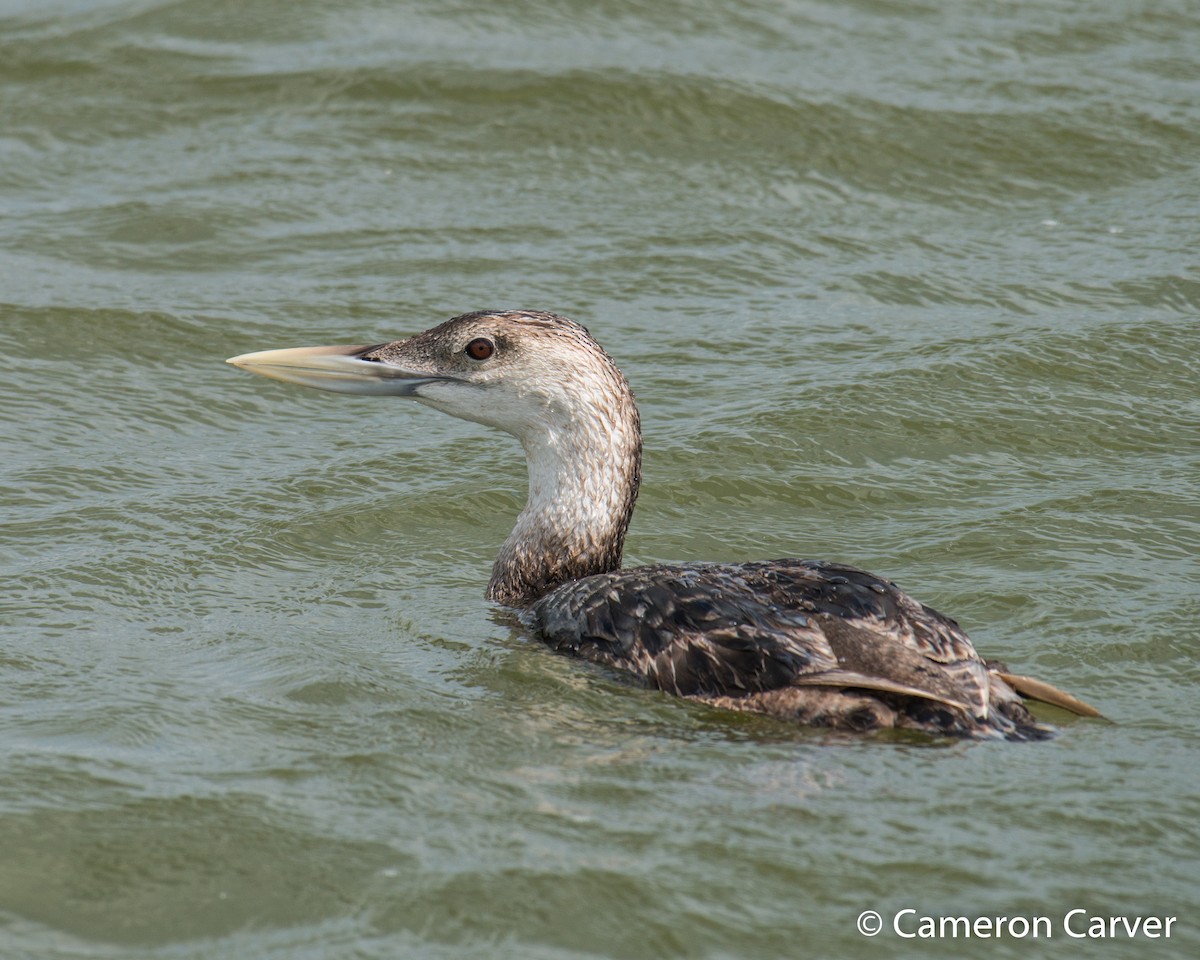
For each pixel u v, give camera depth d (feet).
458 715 29.91
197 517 41.57
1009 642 34.30
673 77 68.49
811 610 30.30
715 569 32.37
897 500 43.11
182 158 64.44
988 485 43.80
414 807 26.37
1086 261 58.23
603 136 66.08
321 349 37.24
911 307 55.26
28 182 62.54
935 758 27.68
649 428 47.16
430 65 69.41
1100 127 66.85
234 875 24.59
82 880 24.52
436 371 36.55
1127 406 48.34
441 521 42.11
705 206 62.03
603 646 31.94
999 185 63.77
